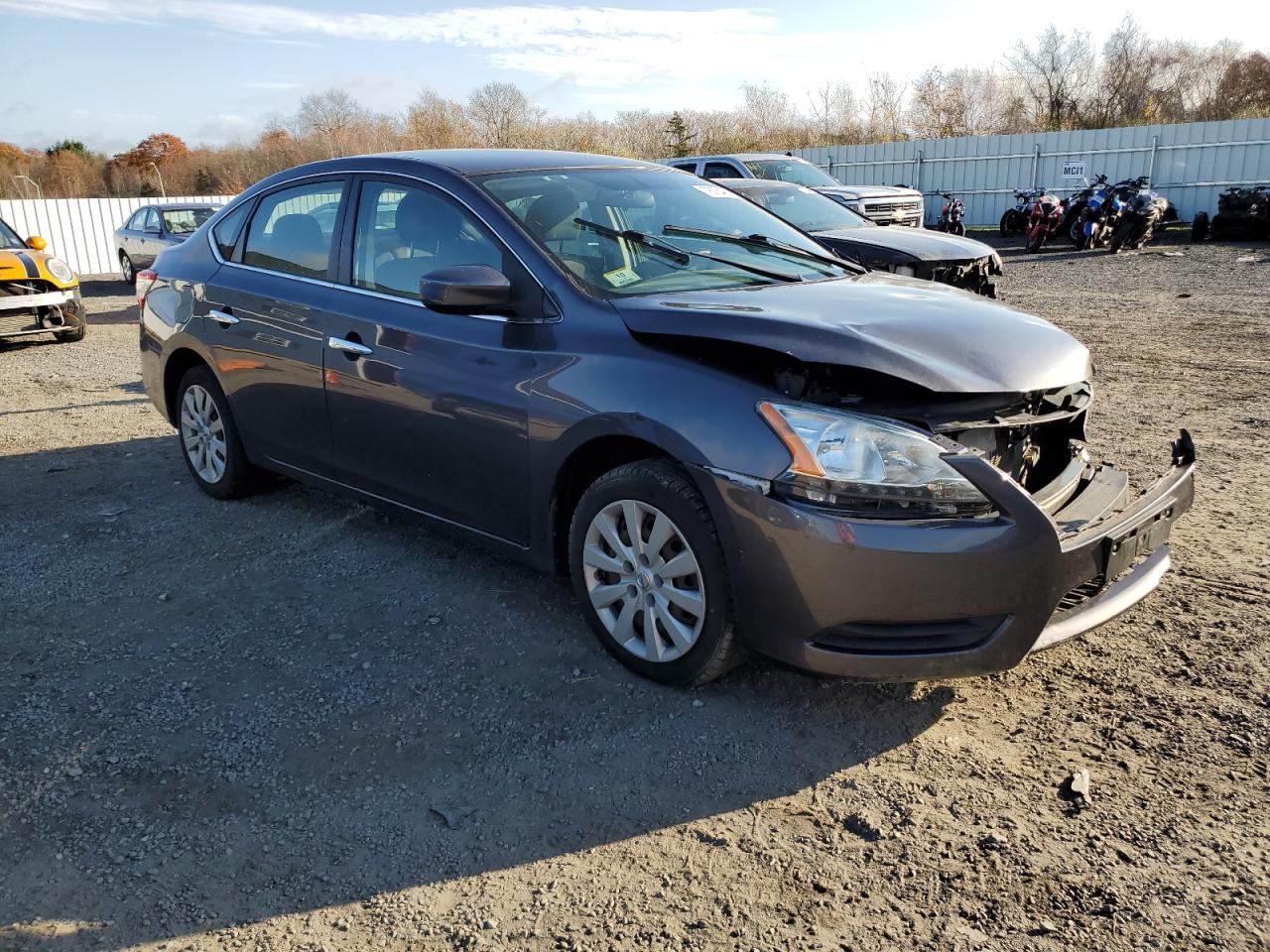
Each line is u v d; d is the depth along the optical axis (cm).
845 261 413
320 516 481
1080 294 1228
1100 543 280
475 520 366
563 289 332
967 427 281
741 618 288
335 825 256
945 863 237
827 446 268
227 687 323
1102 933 214
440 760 283
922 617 266
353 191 415
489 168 390
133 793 268
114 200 2433
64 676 331
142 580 411
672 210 405
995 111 4044
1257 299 1100
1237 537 424
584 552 328
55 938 218
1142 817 250
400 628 362
